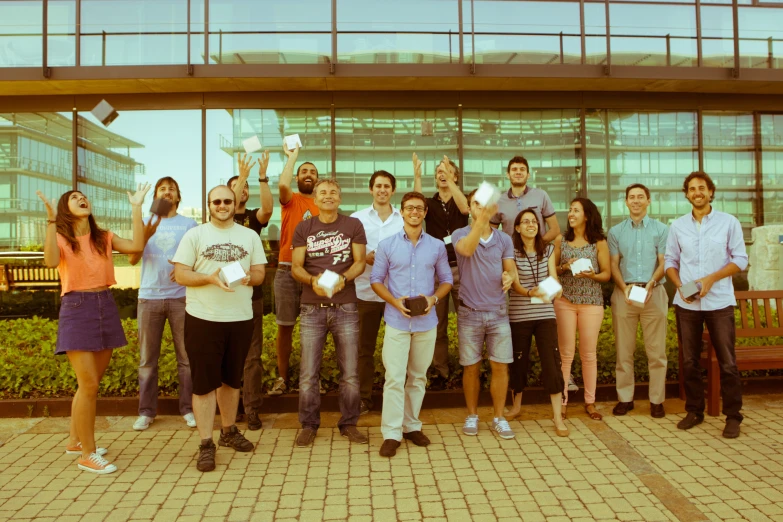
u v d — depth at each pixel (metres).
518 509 3.30
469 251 4.32
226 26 8.41
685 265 4.76
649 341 4.94
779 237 8.92
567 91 9.02
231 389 4.24
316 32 8.48
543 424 4.80
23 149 8.90
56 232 3.87
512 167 5.52
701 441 4.36
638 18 8.72
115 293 8.87
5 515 3.24
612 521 3.15
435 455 4.14
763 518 3.15
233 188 4.95
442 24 8.52
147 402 4.73
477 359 4.59
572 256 4.99
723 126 9.32
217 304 3.97
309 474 3.81
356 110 8.92
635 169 9.20
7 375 5.15
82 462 3.89
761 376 5.75
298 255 4.40
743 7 8.83
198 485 3.65
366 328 5.01
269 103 8.79
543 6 8.63
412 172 8.97
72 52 8.48
